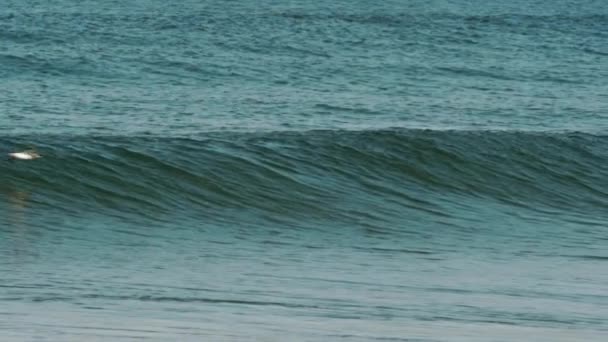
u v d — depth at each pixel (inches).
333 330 2070.6
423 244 2933.1
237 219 3070.9
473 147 3735.2
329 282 2463.1
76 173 3176.7
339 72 6525.6
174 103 4985.2
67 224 2886.3
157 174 3245.6
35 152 3230.8
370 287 2433.6
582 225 3287.4
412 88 5895.7
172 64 6515.8
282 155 3479.3
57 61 6309.1
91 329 1999.3
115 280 2389.3
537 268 2699.3
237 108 4889.3
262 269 2564.0
